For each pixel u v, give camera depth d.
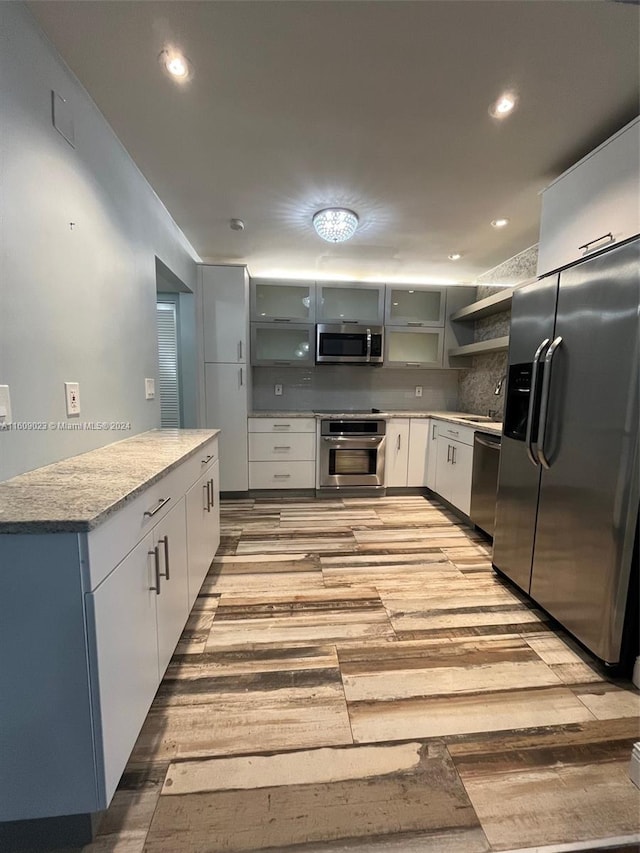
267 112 1.59
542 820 0.99
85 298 1.50
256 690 1.40
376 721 1.28
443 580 2.22
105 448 1.65
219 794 1.04
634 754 1.09
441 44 1.27
